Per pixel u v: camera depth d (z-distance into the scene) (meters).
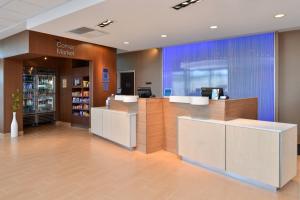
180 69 7.81
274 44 5.93
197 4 3.77
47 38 6.04
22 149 5.39
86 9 3.93
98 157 4.80
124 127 5.43
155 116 5.21
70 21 4.61
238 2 3.70
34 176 3.76
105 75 7.83
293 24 5.05
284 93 6.00
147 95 5.42
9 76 6.75
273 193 3.17
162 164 4.36
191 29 5.36
